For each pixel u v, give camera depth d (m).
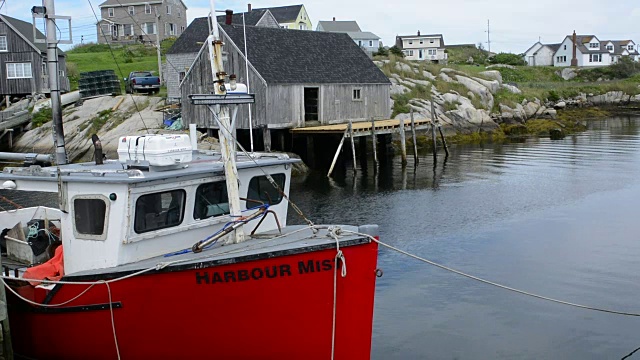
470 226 19.08
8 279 8.59
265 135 31.33
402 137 32.22
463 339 11.03
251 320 7.91
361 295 7.95
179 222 8.59
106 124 36.50
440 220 19.94
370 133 32.44
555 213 20.62
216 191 9.00
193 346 8.10
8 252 9.94
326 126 33.25
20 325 8.91
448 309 12.41
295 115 32.81
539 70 80.00
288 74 32.59
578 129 48.78
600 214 20.34
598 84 67.94
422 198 23.58
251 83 31.50
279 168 9.73
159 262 7.69
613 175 27.58
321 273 7.73
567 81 75.88
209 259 7.62
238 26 33.75
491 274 14.48
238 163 9.16
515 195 23.67
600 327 11.49
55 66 12.94
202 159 9.92
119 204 8.02
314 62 35.12
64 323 8.44
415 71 51.38
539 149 37.75
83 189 8.32
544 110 53.72
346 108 35.91
